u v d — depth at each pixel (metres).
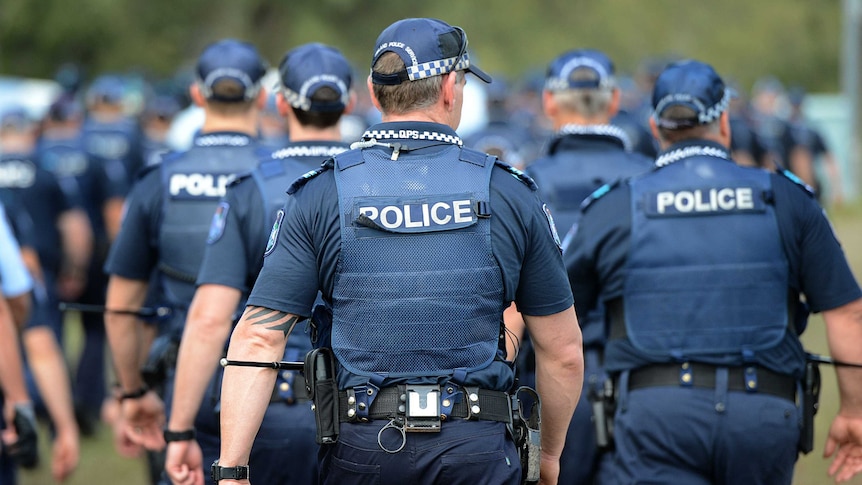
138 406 16.89
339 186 10.83
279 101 15.02
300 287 10.84
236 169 15.91
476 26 127.75
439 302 10.63
